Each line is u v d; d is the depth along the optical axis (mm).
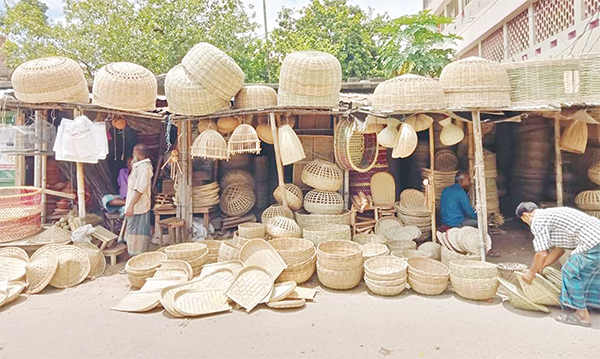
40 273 4195
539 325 3256
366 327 3270
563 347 2898
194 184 6156
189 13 14094
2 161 6672
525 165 6844
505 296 3910
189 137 5805
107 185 6473
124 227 5559
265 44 15641
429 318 3426
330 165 5605
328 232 4801
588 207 5125
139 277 4176
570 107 4645
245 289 3795
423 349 2910
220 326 3318
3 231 4840
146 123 6406
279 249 4664
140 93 5270
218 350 2932
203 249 4621
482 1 11984
